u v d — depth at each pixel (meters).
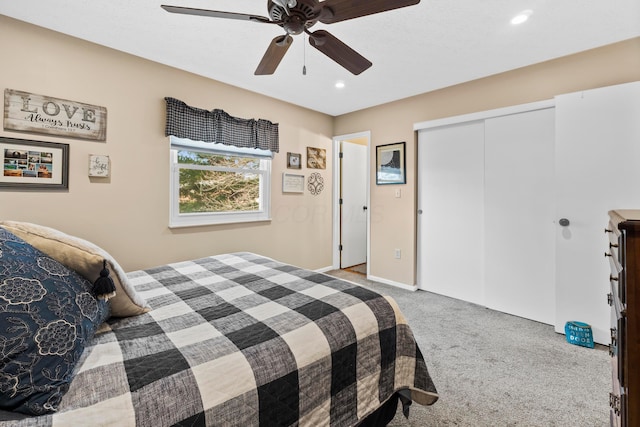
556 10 1.88
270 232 3.63
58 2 1.82
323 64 2.65
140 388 0.76
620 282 0.85
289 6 1.24
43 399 0.68
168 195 2.75
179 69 2.77
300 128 3.92
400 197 3.66
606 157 2.21
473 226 3.11
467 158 3.13
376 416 1.30
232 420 0.81
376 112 3.88
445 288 3.35
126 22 2.04
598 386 1.74
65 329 0.78
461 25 2.05
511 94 2.76
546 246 2.62
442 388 1.74
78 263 0.98
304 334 1.09
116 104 2.42
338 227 4.52
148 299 1.38
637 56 2.17
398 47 2.35
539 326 2.56
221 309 1.27
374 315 1.33
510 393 1.69
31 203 2.07
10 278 0.77
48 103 2.12
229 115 3.10
